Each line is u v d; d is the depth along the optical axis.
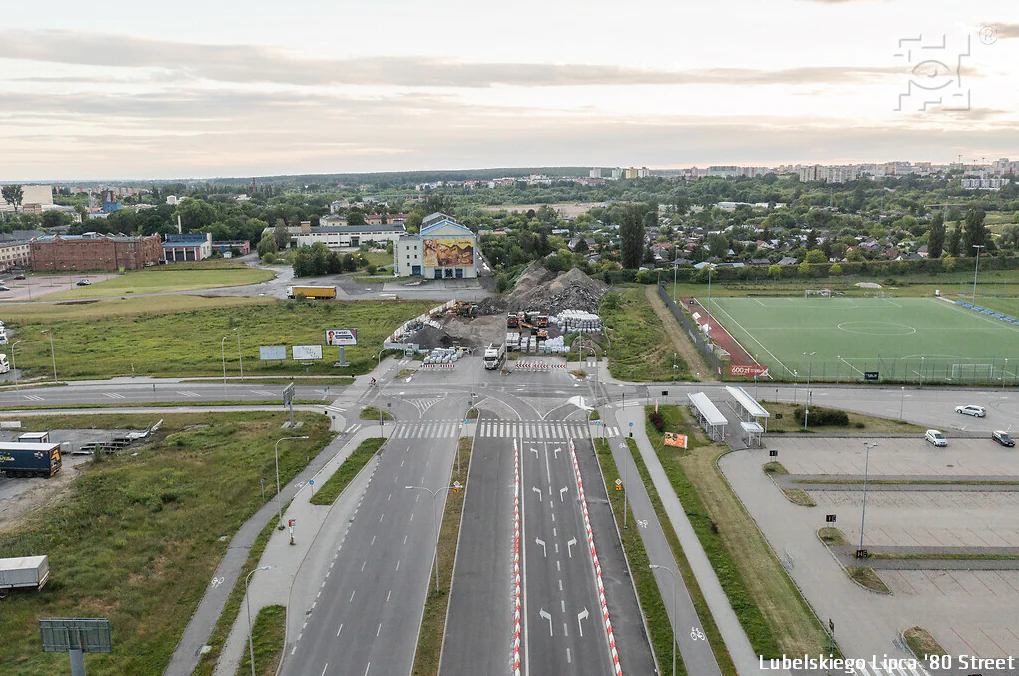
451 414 122.06
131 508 86.81
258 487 93.12
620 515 84.62
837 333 175.12
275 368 151.25
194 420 120.56
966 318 191.00
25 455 96.00
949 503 87.19
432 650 60.69
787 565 73.31
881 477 94.62
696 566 73.56
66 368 152.75
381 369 150.75
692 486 92.12
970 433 110.00
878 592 68.50
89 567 73.38
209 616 66.06
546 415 121.06
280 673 58.12
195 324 195.00
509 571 73.00
